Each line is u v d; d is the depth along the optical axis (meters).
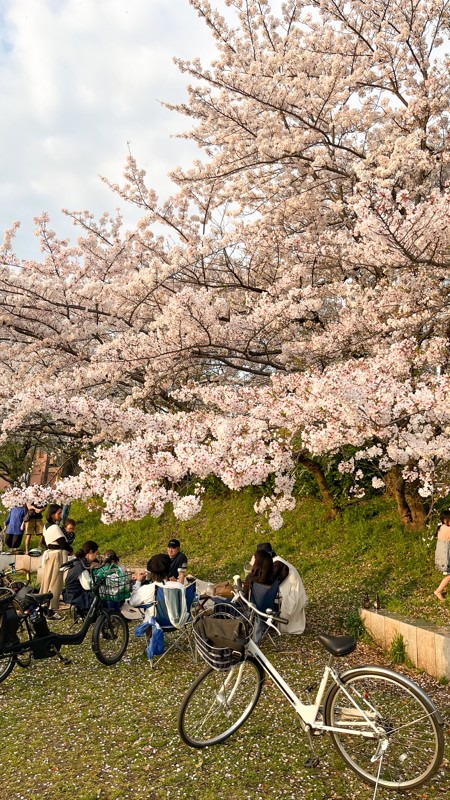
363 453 6.90
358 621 6.98
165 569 6.29
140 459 6.02
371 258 7.68
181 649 6.42
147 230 10.62
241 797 3.61
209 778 3.85
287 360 9.38
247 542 10.39
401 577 7.69
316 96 9.56
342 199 10.34
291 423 6.27
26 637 7.34
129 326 10.80
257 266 10.63
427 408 5.84
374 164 9.36
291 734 4.42
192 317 8.06
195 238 10.55
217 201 10.77
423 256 7.60
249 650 4.39
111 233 12.32
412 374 7.80
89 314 10.56
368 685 3.98
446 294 8.09
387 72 9.57
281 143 9.23
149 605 6.27
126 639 6.69
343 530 9.48
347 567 8.44
